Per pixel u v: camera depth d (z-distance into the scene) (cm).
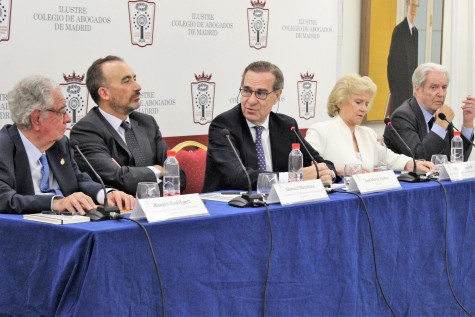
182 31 459
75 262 218
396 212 316
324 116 545
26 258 238
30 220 241
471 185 355
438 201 337
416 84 465
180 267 238
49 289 229
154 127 389
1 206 263
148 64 445
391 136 461
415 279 326
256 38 498
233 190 343
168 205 242
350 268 295
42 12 397
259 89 358
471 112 467
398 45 600
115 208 244
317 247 282
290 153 346
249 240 259
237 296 255
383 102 594
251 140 365
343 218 292
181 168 407
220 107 482
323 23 538
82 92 416
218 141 358
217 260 248
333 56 546
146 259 228
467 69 664
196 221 242
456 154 418
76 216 242
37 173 292
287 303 272
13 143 283
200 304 244
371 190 311
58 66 405
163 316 232
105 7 422
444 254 340
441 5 637
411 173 351
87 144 352
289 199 277
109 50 426
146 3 440
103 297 217
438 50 639
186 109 465
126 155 368
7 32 386
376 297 308
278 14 509
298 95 527
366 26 575
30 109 280
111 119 367
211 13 472
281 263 269
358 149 420
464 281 353
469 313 356
